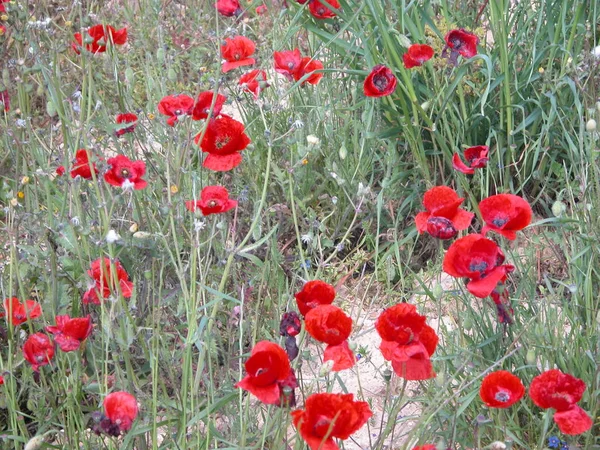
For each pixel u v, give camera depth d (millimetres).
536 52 1905
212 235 1339
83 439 1274
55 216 1650
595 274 1491
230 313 1554
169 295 1456
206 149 1348
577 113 1849
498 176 1905
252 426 1352
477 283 1131
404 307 1055
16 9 1556
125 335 1223
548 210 1720
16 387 1424
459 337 1385
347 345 1083
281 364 1012
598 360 1304
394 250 1782
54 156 1846
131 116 1656
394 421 1202
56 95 1436
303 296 1142
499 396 1071
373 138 1876
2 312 1382
